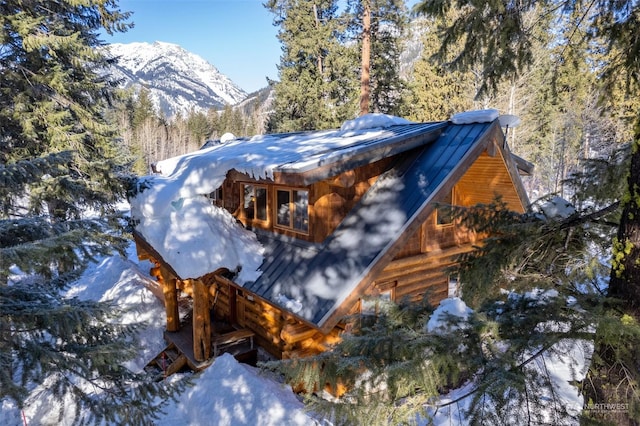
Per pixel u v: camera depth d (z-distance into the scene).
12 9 10.53
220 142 14.54
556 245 3.45
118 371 4.48
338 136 9.78
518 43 3.94
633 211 2.79
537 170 25.89
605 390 2.78
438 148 7.61
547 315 2.81
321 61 24.59
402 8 20.03
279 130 24.98
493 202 3.74
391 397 2.88
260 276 7.52
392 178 7.65
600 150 18.83
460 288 4.05
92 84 12.34
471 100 22.42
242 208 9.66
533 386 2.72
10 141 11.33
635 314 2.72
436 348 2.72
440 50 4.17
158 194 8.73
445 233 8.17
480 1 3.56
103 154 12.76
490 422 2.66
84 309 4.14
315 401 3.01
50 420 6.60
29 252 3.50
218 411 5.91
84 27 12.70
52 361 3.80
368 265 6.07
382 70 22.09
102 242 4.79
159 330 9.96
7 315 3.79
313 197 7.34
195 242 7.81
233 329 9.15
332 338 6.80
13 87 11.02
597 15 3.65
